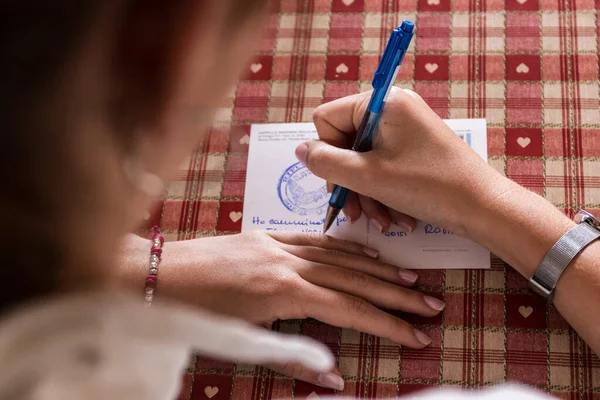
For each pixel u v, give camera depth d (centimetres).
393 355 70
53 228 20
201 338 24
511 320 70
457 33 85
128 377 25
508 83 81
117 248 24
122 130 20
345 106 72
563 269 65
